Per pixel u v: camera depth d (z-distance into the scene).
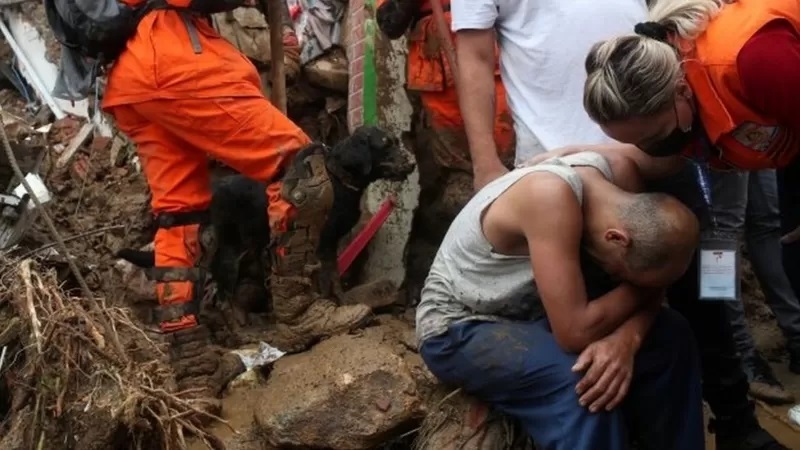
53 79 5.52
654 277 2.61
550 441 2.67
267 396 3.41
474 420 2.92
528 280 2.76
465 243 2.83
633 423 2.86
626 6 3.23
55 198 4.96
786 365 4.42
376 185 4.67
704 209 3.00
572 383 2.64
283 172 3.94
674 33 2.52
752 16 2.44
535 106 3.26
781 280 4.21
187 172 3.89
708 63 2.46
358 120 4.81
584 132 3.19
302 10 5.13
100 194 4.98
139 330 2.99
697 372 2.84
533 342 2.73
